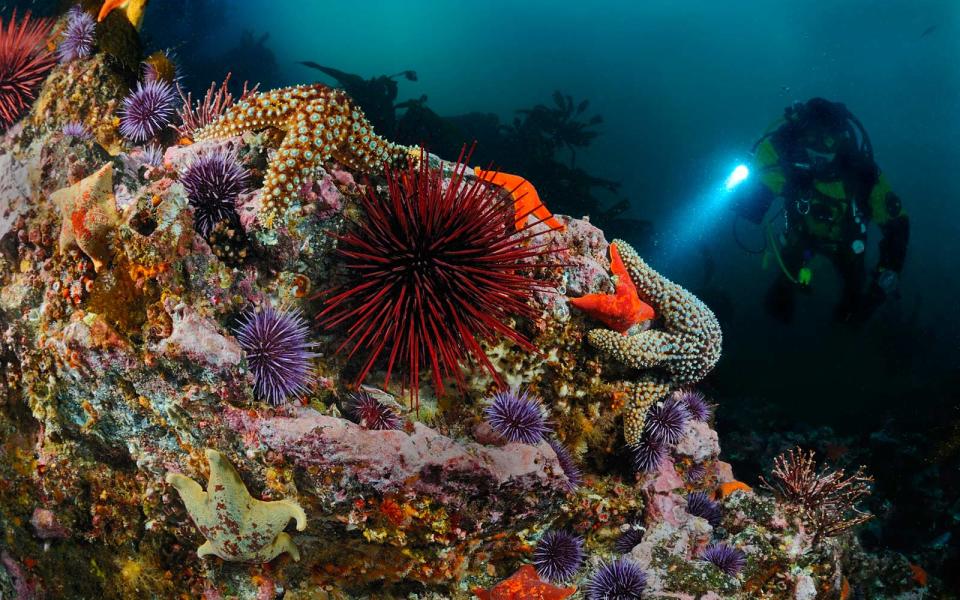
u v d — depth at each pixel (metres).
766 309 8.90
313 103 3.31
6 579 3.98
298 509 3.07
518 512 3.54
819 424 10.73
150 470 3.41
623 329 4.21
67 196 3.14
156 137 4.57
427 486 3.16
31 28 5.25
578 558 3.88
